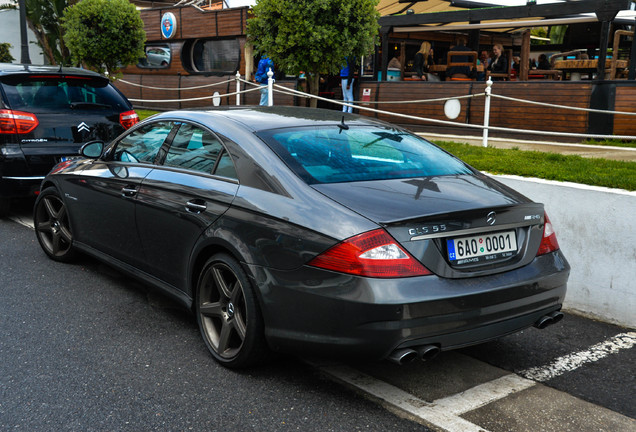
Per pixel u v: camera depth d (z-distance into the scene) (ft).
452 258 9.95
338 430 9.62
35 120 21.54
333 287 9.59
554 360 12.62
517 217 10.77
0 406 10.13
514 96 33.17
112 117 23.13
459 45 40.78
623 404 10.80
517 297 10.37
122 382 11.06
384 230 9.52
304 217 10.18
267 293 10.48
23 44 55.31
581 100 30.60
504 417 10.19
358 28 31.42
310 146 11.87
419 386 11.20
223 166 12.18
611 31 45.24
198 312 12.34
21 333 13.16
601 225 15.19
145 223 13.82
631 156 25.05
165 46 53.11
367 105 40.01
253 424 9.75
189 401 10.43
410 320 9.31
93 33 43.21
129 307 14.84
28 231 21.95
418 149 13.03
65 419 9.78
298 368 11.76
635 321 14.69
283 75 45.11
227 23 47.09
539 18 38.45
